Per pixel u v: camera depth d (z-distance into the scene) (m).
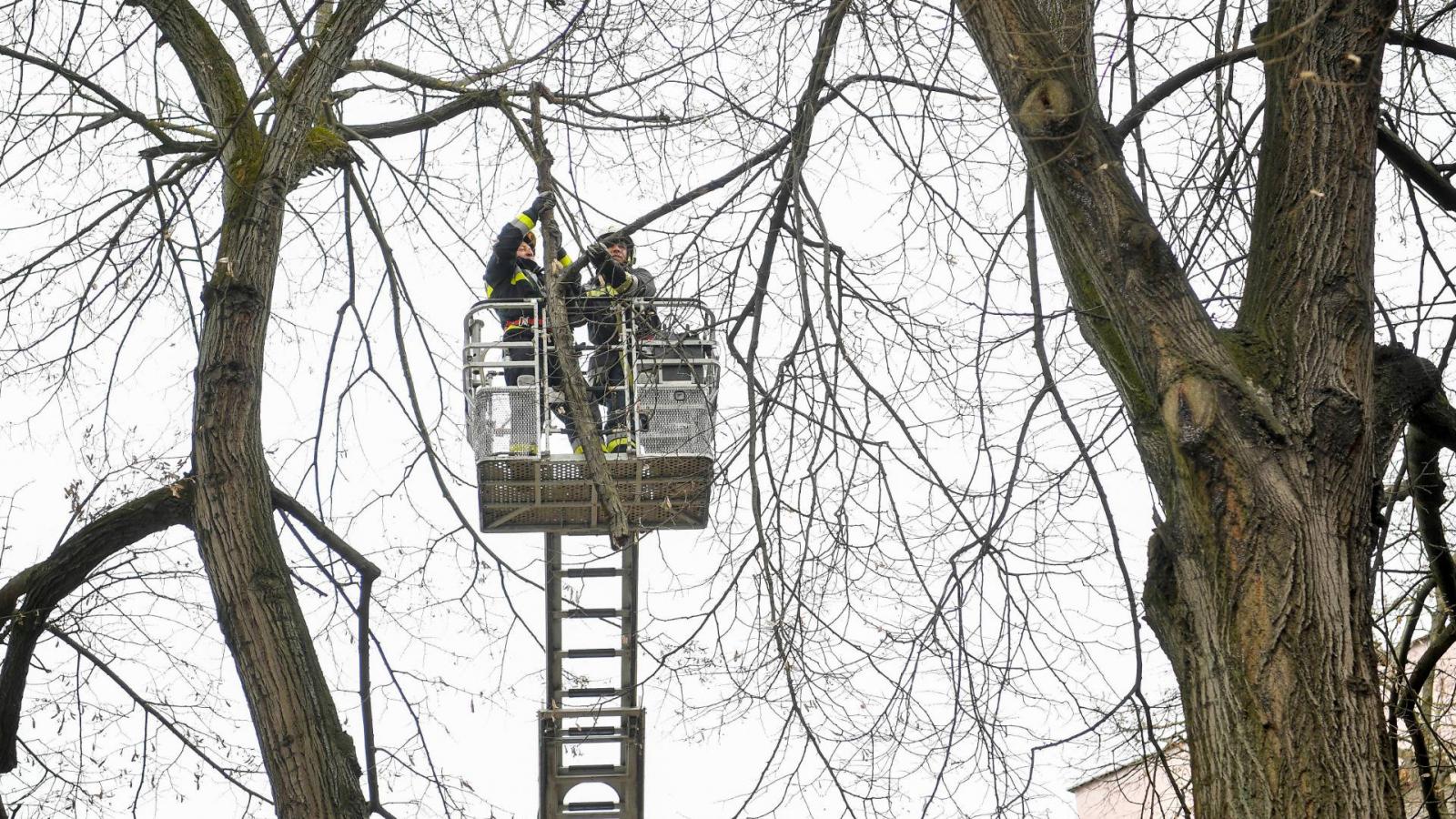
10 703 16.92
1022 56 12.86
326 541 17.56
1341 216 12.25
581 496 19.09
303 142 16.92
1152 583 11.96
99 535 16.56
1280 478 11.42
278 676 14.81
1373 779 10.67
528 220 20.05
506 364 18.72
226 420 15.70
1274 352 12.00
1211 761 11.10
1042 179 12.81
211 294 16.22
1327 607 11.09
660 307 15.92
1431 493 16.55
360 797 14.76
